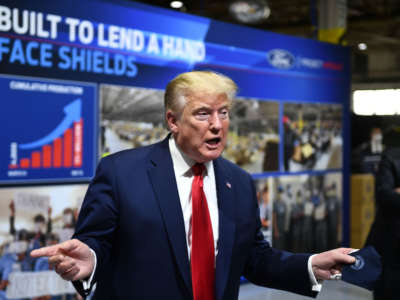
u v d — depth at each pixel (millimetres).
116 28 3820
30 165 3367
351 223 6090
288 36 5215
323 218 5613
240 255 1416
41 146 3414
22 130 3320
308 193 5441
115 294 1336
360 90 12750
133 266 1313
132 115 3945
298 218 5332
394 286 2924
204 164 1389
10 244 3299
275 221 5098
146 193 1339
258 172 4945
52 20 3439
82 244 1223
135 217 1316
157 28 4105
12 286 3320
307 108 5434
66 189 3553
